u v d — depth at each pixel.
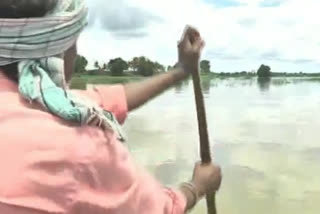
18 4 1.10
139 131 6.52
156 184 1.28
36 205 1.04
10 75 1.15
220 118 7.66
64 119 1.11
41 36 1.09
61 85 1.15
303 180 5.20
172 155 5.52
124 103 1.66
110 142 1.13
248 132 6.79
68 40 1.14
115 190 1.13
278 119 7.66
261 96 9.62
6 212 1.04
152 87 1.75
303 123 7.43
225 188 5.07
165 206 1.26
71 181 1.07
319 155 5.83
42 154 1.06
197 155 5.62
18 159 1.05
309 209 4.56
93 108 1.12
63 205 1.06
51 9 1.14
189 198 1.52
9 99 1.11
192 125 6.80
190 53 1.82
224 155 5.93
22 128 1.07
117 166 1.13
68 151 1.07
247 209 4.58
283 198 4.83
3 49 1.08
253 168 5.52
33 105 1.11
